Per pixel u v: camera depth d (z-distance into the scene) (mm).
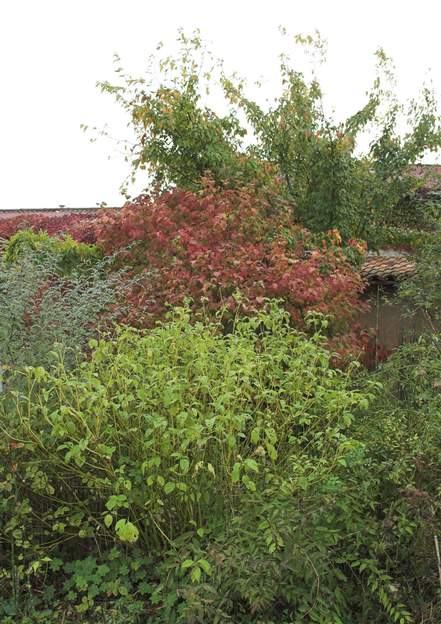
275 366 5152
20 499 4789
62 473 4770
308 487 4297
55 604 4539
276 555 3789
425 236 10070
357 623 4090
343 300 7914
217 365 4957
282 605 4195
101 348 4902
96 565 4684
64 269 9508
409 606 4000
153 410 4570
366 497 4238
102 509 4887
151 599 4379
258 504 4270
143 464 4176
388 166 11422
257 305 7352
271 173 10688
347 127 11570
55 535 4957
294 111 11258
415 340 8570
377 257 12305
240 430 4523
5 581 4680
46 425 4656
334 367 7324
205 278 7602
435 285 8188
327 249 9031
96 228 9016
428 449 4270
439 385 4660
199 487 4539
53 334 6316
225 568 3861
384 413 5031
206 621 3934
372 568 3889
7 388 5480
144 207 8773
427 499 3898
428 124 11320
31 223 15055
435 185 11711
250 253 7754
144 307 7570
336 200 10719
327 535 4004
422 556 4000
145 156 10516
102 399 4301
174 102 10344
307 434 5266
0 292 6637
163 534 4500
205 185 8891
